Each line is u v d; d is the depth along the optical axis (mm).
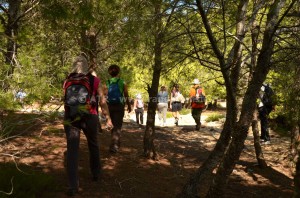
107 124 4773
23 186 4102
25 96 2773
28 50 3783
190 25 4133
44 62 3545
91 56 5941
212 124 13492
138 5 3717
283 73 4457
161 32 4059
